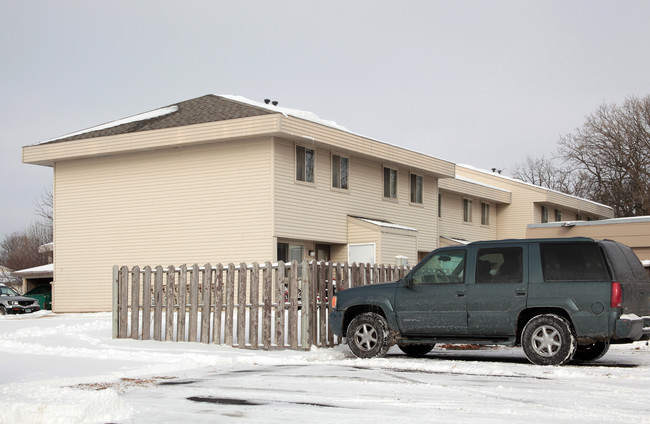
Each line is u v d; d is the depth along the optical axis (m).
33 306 34.19
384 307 13.35
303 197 27.84
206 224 27.72
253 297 14.87
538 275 12.20
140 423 7.42
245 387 9.87
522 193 47.16
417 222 35.47
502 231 47.66
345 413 7.90
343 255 30.22
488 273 12.63
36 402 8.07
